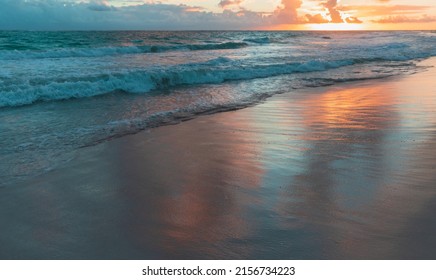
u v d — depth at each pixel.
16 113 7.39
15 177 4.04
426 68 15.69
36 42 28.05
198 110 7.64
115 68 13.20
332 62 16.56
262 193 3.51
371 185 3.57
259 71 13.95
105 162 4.51
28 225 3.02
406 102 8.03
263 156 4.59
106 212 3.22
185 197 3.48
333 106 7.91
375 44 32.94
